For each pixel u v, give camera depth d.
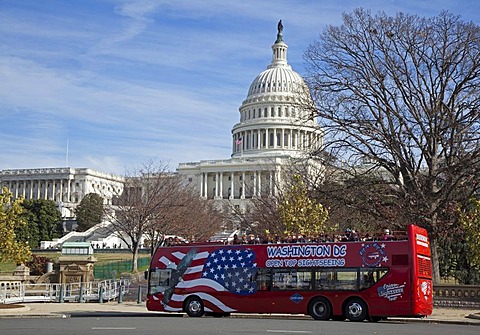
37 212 164.38
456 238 53.72
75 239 157.75
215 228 122.12
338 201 52.47
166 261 38.66
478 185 48.34
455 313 40.62
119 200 117.75
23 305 41.41
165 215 95.25
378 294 33.56
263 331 25.69
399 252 33.59
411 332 26.44
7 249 41.69
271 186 115.19
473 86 49.88
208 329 26.58
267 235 44.62
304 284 35.19
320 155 54.69
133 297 58.09
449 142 49.25
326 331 25.97
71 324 29.52
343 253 34.69
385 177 59.75
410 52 50.44
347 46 52.25
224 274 37.06
